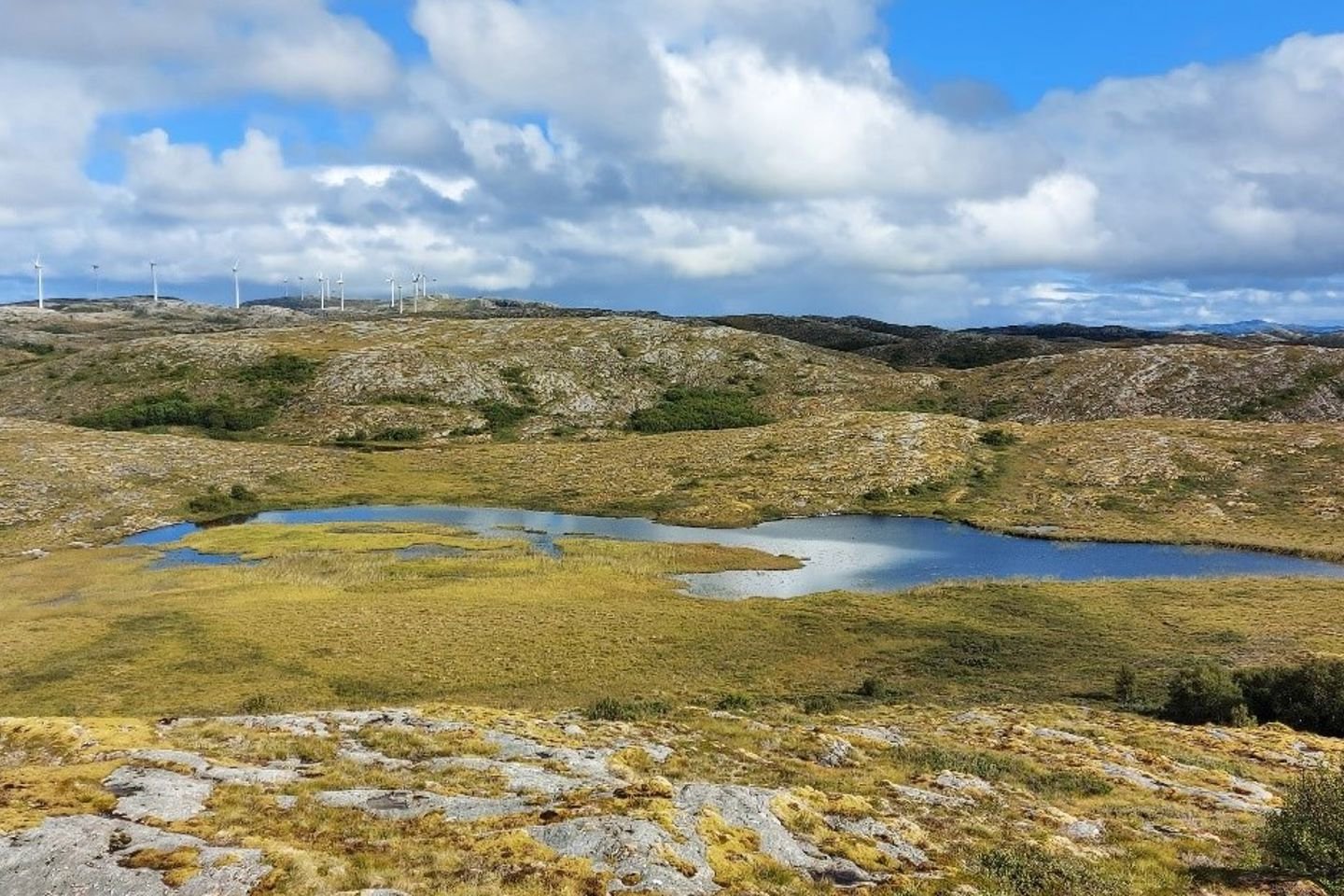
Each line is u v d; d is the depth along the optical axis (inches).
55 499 3590.1
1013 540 3430.1
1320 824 713.6
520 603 2335.1
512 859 626.2
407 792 793.6
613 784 857.5
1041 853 727.1
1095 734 1318.9
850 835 750.5
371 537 3331.7
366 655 1839.3
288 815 713.6
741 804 781.9
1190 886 685.9
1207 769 1119.6
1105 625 2186.3
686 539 3452.3
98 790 731.4
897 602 2418.8
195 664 1769.2
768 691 1675.7
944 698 1635.1
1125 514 3786.9
